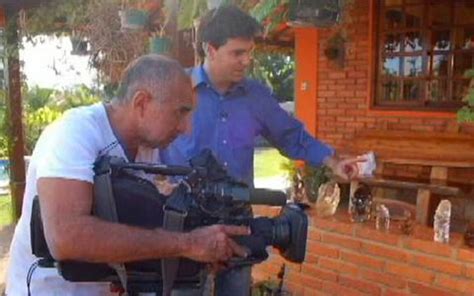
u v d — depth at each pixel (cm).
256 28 210
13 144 710
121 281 129
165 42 385
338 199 444
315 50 744
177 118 135
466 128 605
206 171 137
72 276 128
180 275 133
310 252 413
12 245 156
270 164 1417
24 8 636
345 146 703
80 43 550
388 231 377
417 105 653
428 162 569
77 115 136
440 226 356
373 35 679
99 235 116
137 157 150
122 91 138
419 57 648
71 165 124
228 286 215
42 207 121
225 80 214
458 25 614
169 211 125
